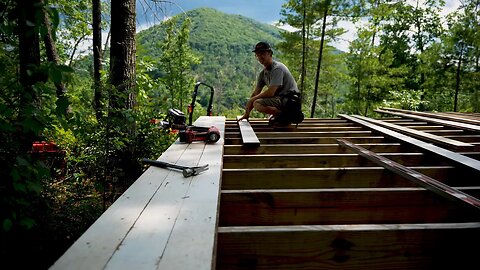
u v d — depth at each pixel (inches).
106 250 41.9
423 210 69.9
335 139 137.0
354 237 49.3
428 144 113.2
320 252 49.2
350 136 152.6
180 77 663.8
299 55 664.4
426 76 649.6
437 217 70.2
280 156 99.7
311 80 751.1
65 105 64.0
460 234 50.3
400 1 754.8
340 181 84.1
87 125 115.3
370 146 121.4
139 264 38.8
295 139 136.6
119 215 53.4
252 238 48.6
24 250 72.2
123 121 119.8
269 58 162.9
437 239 50.3
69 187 126.3
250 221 68.8
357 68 622.5
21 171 60.2
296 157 99.6
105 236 45.9
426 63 621.0
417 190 69.6
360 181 84.1
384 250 49.7
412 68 827.4
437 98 626.8
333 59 717.3
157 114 156.7
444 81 586.9
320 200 68.7
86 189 124.3
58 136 134.6
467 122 173.5
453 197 62.3
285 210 68.7
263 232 48.6
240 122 176.2
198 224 50.1
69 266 38.0
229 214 68.7
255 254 48.8
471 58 540.1
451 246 50.3
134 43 166.9
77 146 141.3
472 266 50.7
